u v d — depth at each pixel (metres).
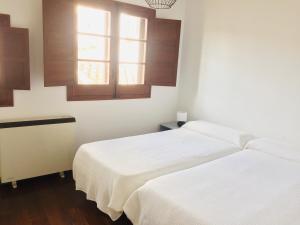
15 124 2.72
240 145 2.97
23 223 2.28
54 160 3.03
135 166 2.26
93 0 3.09
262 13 3.05
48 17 2.78
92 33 3.21
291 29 2.82
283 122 2.97
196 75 3.91
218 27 3.54
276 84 2.99
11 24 2.71
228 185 1.99
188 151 2.70
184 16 4.00
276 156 2.68
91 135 3.45
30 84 2.89
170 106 4.21
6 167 2.74
